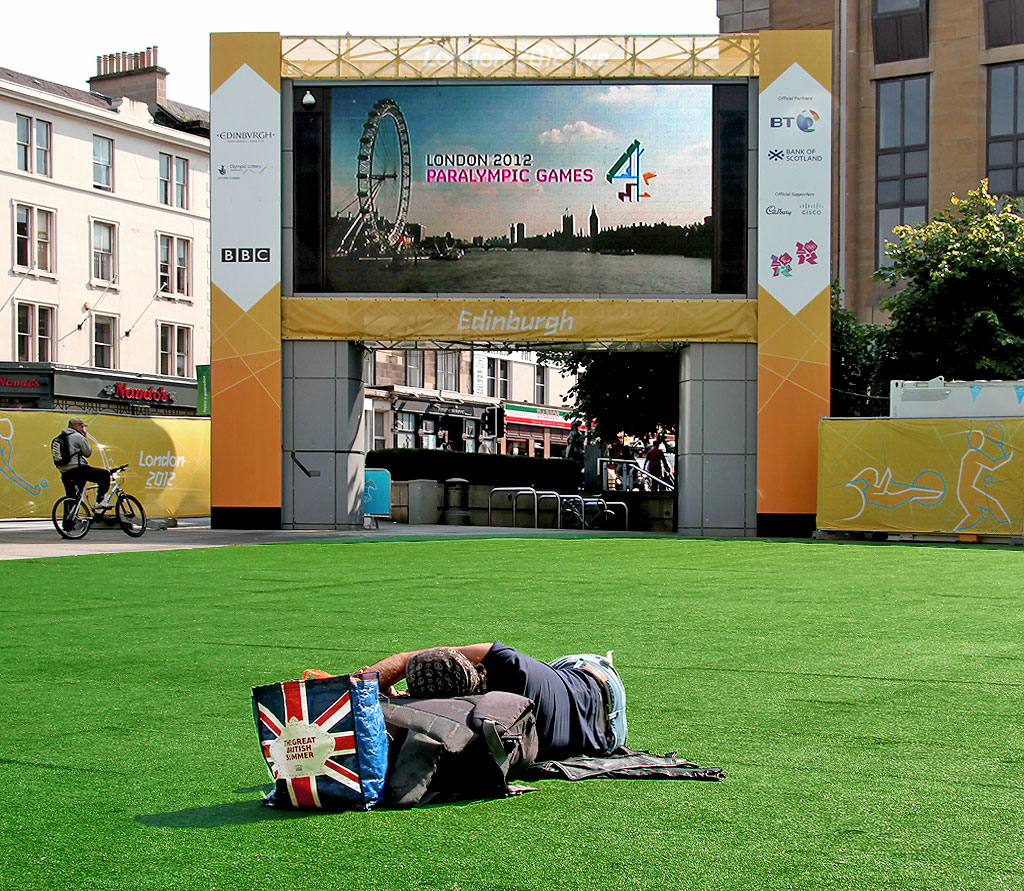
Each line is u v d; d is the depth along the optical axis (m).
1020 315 23.22
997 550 16.67
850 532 19.55
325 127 20.66
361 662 6.86
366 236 20.64
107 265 43.66
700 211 20.52
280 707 3.96
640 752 4.66
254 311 20.58
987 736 5.02
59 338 41.53
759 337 20.34
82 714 5.49
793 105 20.39
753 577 12.09
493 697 4.17
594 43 20.58
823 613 9.12
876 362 25.73
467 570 12.77
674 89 20.52
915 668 6.66
